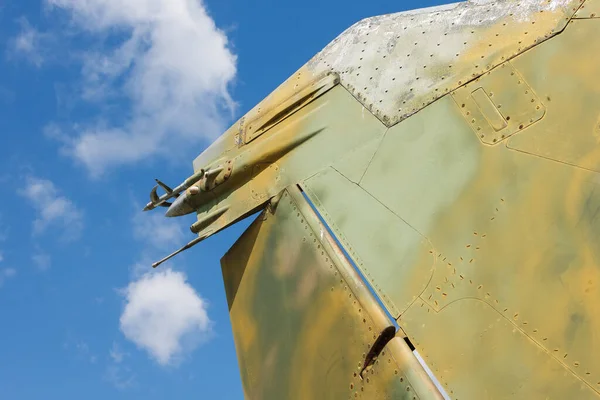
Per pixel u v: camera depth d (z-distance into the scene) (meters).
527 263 5.30
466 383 5.21
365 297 6.37
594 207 5.11
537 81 6.00
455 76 6.70
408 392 5.55
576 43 5.90
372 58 7.79
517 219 5.53
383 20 8.16
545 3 6.41
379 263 6.36
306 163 7.81
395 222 6.43
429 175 6.39
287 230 7.67
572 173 5.36
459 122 6.39
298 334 7.13
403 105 7.01
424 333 5.68
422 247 6.06
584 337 4.76
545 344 4.93
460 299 5.57
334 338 6.59
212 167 9.08
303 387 6.88
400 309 5.95
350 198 7.04
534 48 6.17
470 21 7.07
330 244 6.99
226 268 8.55
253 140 8.68
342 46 8.36
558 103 5.75
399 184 6.61
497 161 5.90
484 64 6.50
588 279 4.91
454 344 5.43
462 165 6.15
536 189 5.52
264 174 8.32
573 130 5.55
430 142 6.54
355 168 7.16
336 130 7.64
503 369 5.06
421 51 7.31
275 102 8.67
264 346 7.62
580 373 4.68
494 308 5.32
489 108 6.21
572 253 5.08
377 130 7.14
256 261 8.06
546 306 5.04
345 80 7.88
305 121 8.06
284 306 7.44
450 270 5.75
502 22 6.71
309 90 8.16
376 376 5.95
